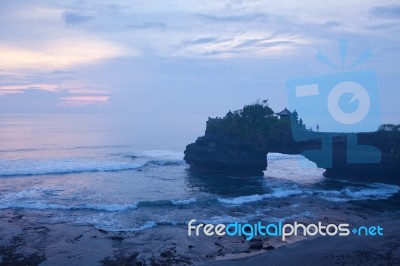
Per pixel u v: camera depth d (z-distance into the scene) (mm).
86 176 46125
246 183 46000
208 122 59344
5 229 23562
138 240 22266
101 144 87062
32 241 21594
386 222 26312
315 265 17031
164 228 24859
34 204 29812
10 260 18703
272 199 35688
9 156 61406
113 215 27953
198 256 19641
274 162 70812
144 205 31109
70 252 20031
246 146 51906
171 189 40094
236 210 30516
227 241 22266
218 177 50375
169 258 19312
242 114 56531
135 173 50312
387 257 17531
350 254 18328
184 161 63969
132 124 170375
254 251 20469
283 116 57844
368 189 42531
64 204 30719
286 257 18469
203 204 32469
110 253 20016
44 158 60156
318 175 54750
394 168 46188
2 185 38375
